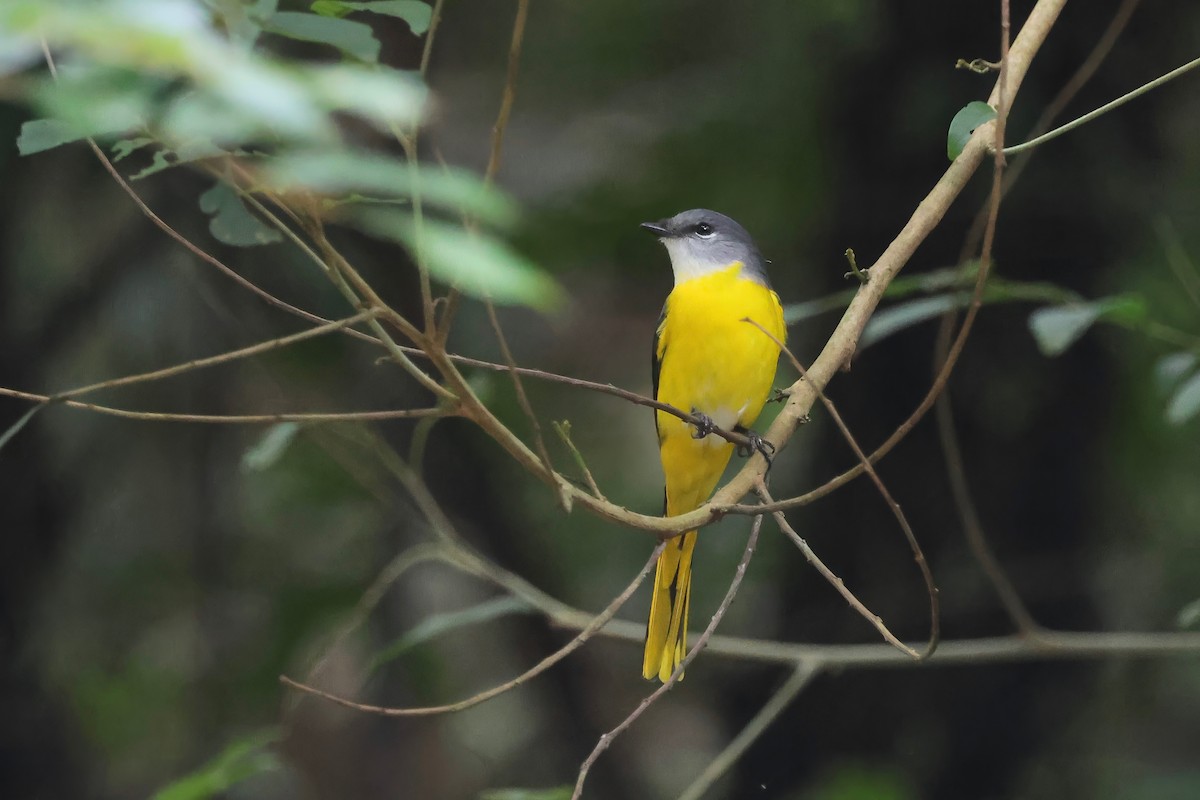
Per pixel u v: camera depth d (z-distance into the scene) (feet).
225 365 40.78
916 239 20.81
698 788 26.07
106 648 42.73
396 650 25.71
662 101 45.42
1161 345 37.06
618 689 46.70
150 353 40.83
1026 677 35.32
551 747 43.60
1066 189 34.37
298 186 10.02
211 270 37.65
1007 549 35.27
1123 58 34.27
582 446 46.78
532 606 26.76
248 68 8.18
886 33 36.09
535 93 46.16
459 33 45.50
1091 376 34.91
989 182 34.50
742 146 43.34
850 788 32.19
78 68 9.11
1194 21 34.65
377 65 11.87
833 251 37.55
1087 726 36.88
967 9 34.83
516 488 44.57
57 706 39.63
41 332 38.86
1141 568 38.29
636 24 44.52
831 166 39.52
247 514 42.78
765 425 42.06
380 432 39.42
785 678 37.42
